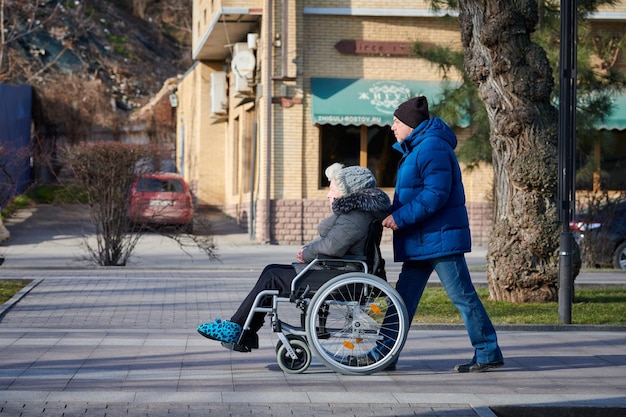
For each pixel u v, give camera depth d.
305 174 31.06
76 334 11.00
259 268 21.83
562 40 12.75
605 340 11.20
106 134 49.44
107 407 7.07
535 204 14.84
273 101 30.81
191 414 6.91
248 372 8.70
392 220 8.52
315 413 7.04
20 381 8.03
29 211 36.78
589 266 24.53
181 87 49.94
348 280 8.57
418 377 8.61
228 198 41.16
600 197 24.59
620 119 30.41
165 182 29.75
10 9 59.59
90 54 65.56
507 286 14.98
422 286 9.02
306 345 8.67
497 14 14.62
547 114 14.88
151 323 12.23
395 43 31.25
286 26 30.53
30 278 17.39
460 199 8.80
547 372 8.94
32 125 47.56
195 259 24.88
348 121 30.55
